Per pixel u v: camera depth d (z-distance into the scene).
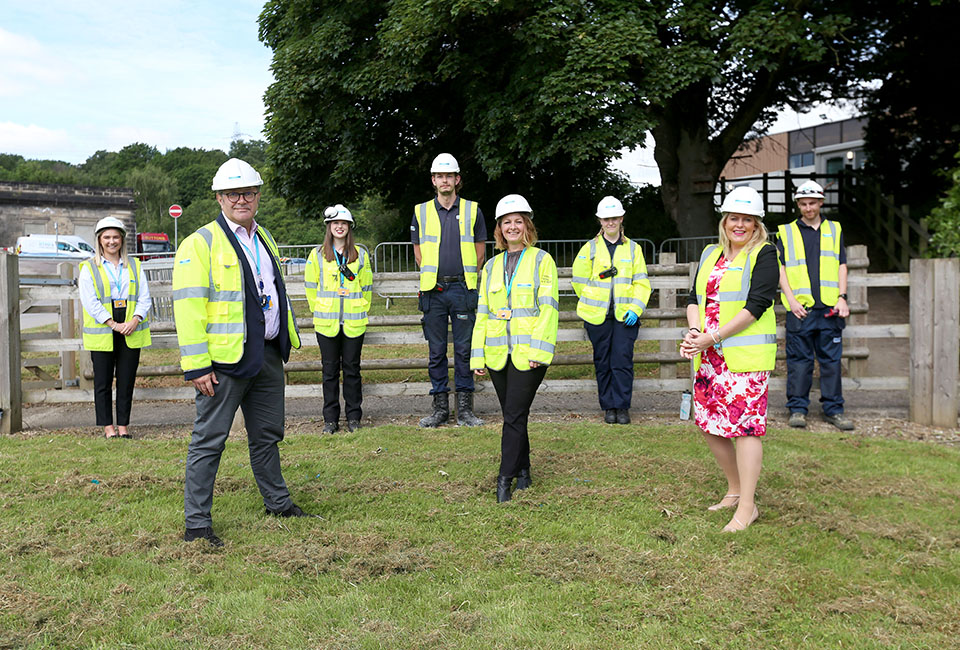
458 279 6.61
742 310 3.91
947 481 4.86
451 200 6.63
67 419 7.38
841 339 6.68
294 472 5.14
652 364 9.62
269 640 2.79
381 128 15.77
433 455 5.53
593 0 13.00
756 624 2.94
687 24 12.76
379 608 3.05
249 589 3.26
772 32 12.04
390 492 4.65
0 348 6.70
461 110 15.48
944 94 17.41
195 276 3.71
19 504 4.38
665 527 4.00
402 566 3.47
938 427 6.55
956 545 3.79
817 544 3.76
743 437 4.00
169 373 7.39
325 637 2.82
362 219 29.42
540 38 12.38
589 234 17.67
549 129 13.23
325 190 16.56
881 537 3.88
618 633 2.86
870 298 13.52
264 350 3.99
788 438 6.03
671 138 16.55
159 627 2.90
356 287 6.49
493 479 4.86
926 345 6.59
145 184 67.69
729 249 4.05
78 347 7.20
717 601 3.11
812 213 6.45
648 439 6.00
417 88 14.96
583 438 6.04
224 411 3.85
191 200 80.06
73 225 41.09
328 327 6.43
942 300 6.53
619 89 12.09
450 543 3.78
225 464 5.33
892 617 3.02
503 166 13.49
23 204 39.47
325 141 15.57
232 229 3.89
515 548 3.70
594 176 19.16
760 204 3.97
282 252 14.66
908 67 16.91
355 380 6.57
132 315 6.33
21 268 24.41
